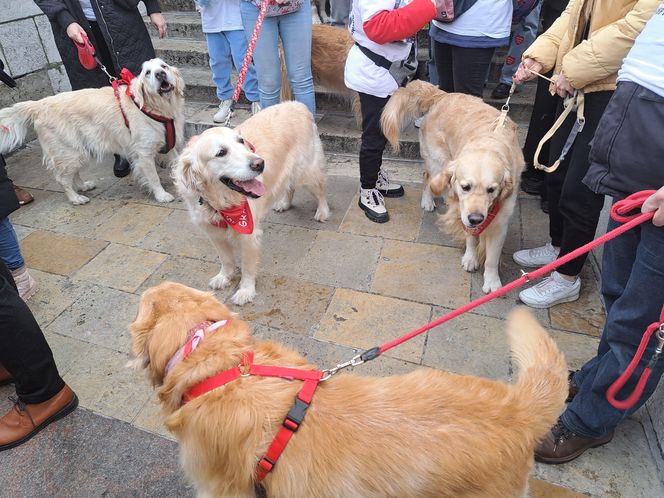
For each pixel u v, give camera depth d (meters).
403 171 4.23
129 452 2.00
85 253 3.34
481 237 2.80
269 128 3.06
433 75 4.54
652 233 1.31
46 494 1.86
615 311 1.51
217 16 4.29
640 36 1.34
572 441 1.83
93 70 4.16
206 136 2.46
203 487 1.38
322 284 2.93
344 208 3.72
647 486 1.78
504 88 4.46
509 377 2.25
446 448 1.15
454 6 3.04
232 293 2.94
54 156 3.76
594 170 1.52
